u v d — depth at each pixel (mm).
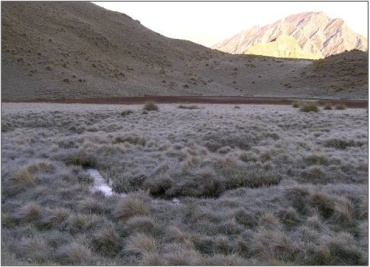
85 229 9289
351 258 7945
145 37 102125
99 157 15797
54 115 28312
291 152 16125
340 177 13062
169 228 9062
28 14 77750
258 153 16453
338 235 8609
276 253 8000
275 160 15000
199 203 10891
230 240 8719
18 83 52312
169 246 8211
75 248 8008
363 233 8805
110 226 9375
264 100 47656
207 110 29406
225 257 7656
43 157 16328
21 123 26406
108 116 28656
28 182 12422
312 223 9305
